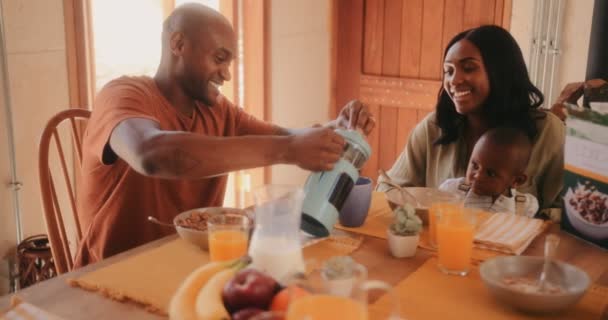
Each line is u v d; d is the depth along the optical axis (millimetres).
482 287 1257
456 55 1948
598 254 1436
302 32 3693
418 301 1193
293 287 892
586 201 1487
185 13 1758
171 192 1814
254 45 3471
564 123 2012
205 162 1409
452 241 1296
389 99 3836
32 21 2299
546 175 1990
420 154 2174
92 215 1784
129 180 1725
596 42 2217
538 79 3295
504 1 3359
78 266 1814
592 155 1459
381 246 1460
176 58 1775
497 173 1750
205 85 1803
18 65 2281
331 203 1402
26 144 2348
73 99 2479
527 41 3314
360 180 1586
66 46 2426
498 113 1974
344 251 1418
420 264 1367
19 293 1221
